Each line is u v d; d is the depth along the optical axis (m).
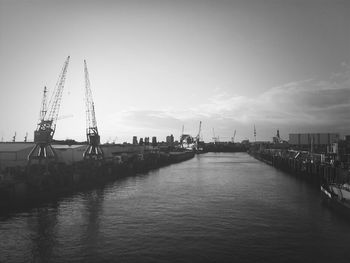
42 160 103.81
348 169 78.81
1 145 107.69
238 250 40.59
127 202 70.69
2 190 65.38
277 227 49.84
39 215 58.81
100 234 47.38
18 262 38.19
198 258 38.38
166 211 61.25
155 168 173.75
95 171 105.19
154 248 41.56
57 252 40.81
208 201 71.06
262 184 99.25
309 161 111.69
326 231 47.62
